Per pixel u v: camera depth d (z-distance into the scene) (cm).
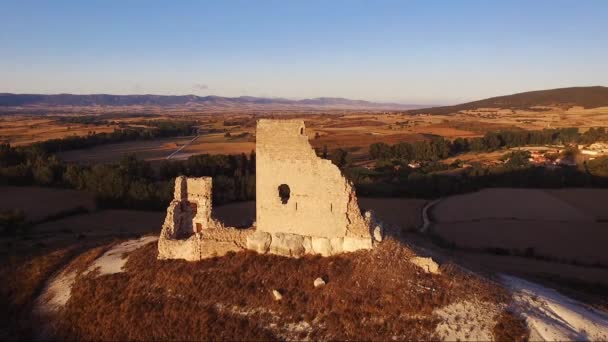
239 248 3406
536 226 6400
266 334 2647
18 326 3100
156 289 3116
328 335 2619
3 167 8638
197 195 3797
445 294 2886
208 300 2936
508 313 2800
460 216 6919
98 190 7456
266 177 3319
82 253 4175
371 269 3025
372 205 7644
